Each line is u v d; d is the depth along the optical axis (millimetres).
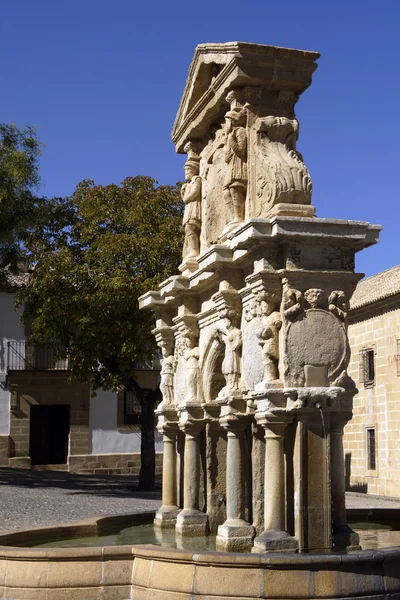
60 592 9930
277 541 10992
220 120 14414
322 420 11289
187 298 14797
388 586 9312
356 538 11414
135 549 10039
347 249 11672
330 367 11453
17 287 37750
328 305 11562
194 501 14383
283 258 11500
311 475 11164
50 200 30359
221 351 13766
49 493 26984
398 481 31672
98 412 39469
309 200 12102
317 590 9078
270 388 11258
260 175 12469
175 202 29234
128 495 27031
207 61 13844
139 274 27328
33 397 38625
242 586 9133
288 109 13125
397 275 34000
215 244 13531
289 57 12961
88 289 27906
